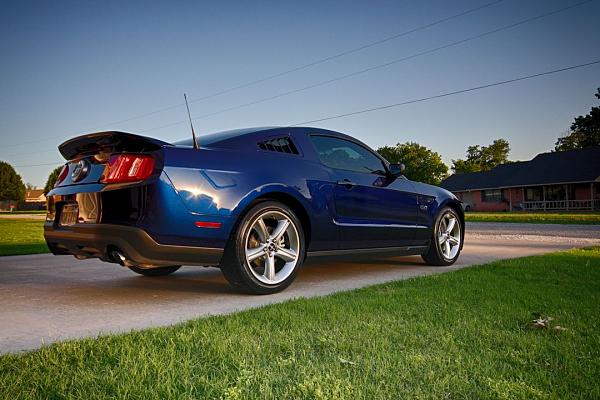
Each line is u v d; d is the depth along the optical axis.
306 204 3.80
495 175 45.06
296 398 1.52
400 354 1.93
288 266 3.71
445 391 1.57
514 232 11.98
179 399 1.50
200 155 3.29
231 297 3.49
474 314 2.62
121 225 3.06
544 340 2.12
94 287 4.01
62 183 3.63
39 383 1.62
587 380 1.67
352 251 4.27
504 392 1.55
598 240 9.01
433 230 5.22
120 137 3.15
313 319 2.50
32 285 4.12
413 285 3.59
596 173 35.66
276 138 3.91
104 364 1.82
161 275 4.73
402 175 4.82
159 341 2.10
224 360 1.84
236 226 3.40
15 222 25.31
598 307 2.80
